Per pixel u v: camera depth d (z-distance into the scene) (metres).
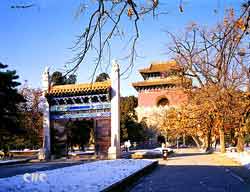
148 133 96.69
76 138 66.75
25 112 64.44
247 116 40.34
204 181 22.56
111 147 42.84
